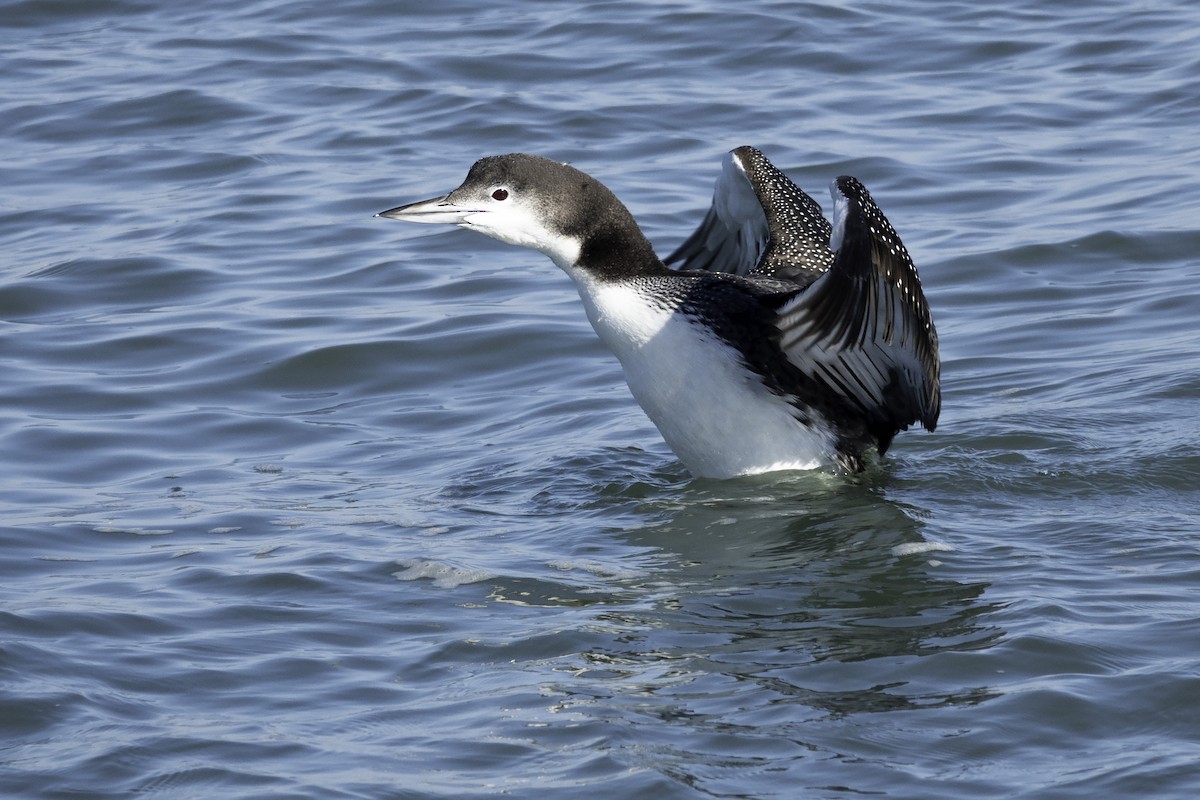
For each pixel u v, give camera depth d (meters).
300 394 14.25
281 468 12.52
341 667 8.76
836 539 10.55
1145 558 9.84
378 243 17.50
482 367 14.69
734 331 11.42
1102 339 14.23
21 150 20.50
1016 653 8.52
